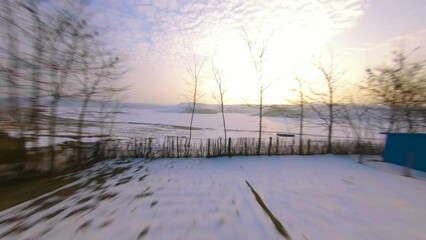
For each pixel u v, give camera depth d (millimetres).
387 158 11359
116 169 9672
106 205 5551
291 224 4637
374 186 7348
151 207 5445
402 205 5762
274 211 5281
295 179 8148
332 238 4121
